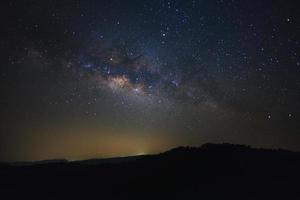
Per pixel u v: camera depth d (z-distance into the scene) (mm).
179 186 21078
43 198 20312
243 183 20547
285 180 20562
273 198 18281
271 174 21578
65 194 21094
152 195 20406
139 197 20328
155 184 21766
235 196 19016
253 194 19047
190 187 20766
